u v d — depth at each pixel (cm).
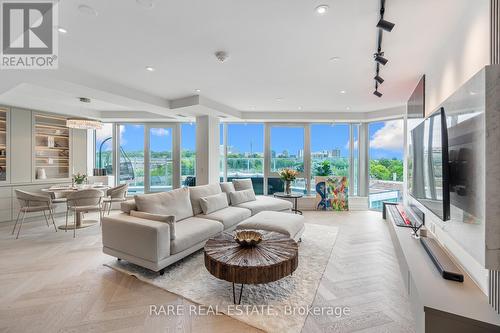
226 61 291
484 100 132
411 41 240
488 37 155
